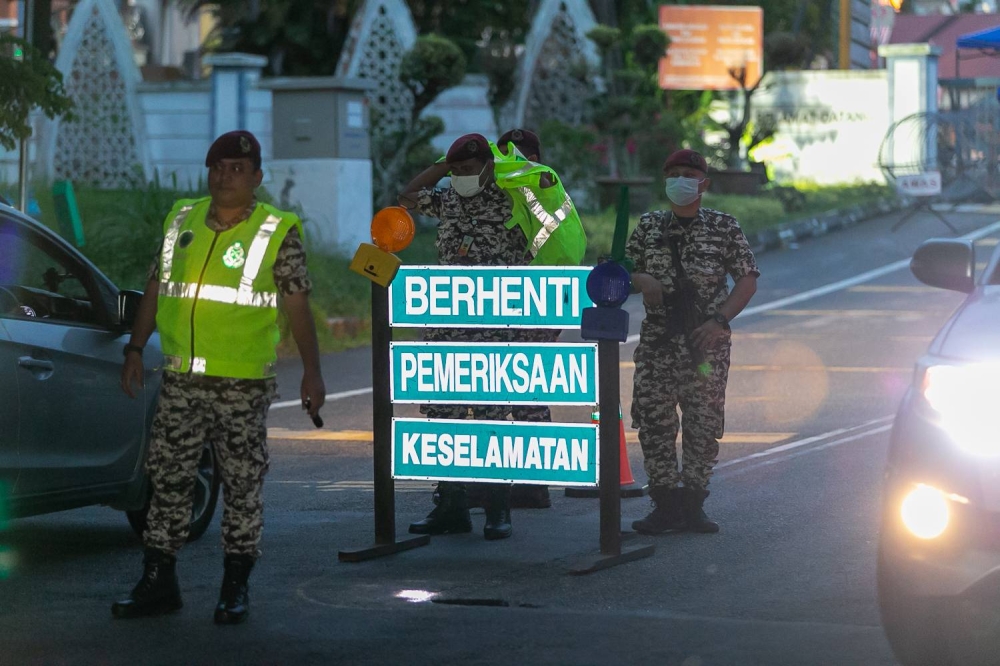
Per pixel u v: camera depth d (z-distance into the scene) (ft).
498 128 247.29
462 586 62.54
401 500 84.64
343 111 188.96
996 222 258.37
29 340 65.00
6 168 191.31
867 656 51.03
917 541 46.19
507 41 291.79
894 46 302.25
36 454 65.05
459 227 72.54
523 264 72.84
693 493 72.59
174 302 56.49
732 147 288.92
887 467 48.37
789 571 64.34
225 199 56.39
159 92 225.97
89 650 53.36
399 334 154.10
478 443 67.46
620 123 251.80
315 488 88.12
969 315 50.01
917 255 55.98
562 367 65.51
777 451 96.07
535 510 80.33
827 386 123.85
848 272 209.97
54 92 121.80
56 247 69.21
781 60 285.23
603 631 54.85
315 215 188.34
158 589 58.08
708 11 307.58
